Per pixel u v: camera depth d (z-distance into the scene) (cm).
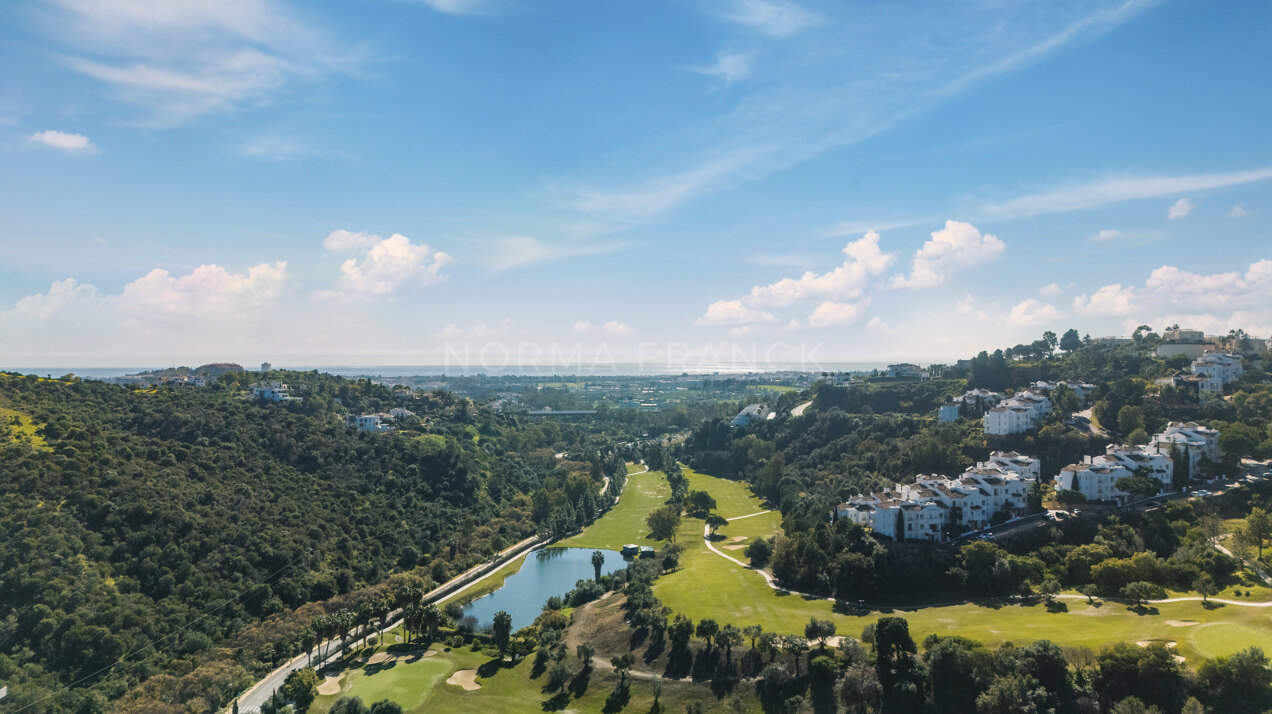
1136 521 17638
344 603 18162
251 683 14525
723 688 13488
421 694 14012
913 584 16750
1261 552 15588
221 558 17475
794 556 18400
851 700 12231
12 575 14312
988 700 11325
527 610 19438
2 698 12400
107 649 13988
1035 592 15800
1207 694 10669
